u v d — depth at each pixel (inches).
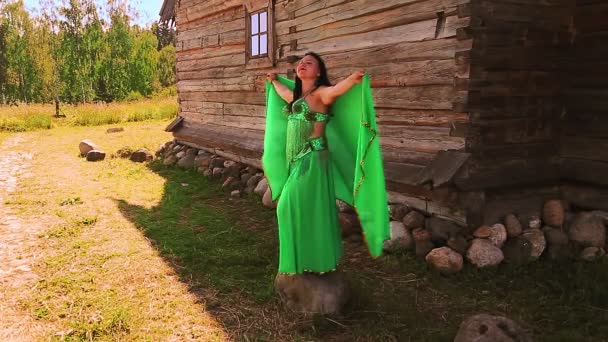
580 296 157.8
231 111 381.7
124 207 280.1
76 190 321.7
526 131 202.4
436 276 175.5
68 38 2159.2
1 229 237.6
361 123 136.6
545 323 143.7
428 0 202.5
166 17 498.0
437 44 199.8
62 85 2146.9
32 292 166.9
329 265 147.4
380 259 192.1
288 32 304.7
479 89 187.0
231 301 160.6
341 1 254.8
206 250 208.8
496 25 187.3
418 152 214.5
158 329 142.2
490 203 193.9
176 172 382.6
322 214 146.0
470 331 115.6
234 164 354.0
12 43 2128.4
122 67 2177.7
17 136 626.2
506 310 152.4
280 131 161.6
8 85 2126.0
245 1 349.1
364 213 141.0
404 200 220.7
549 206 200.2
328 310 146.9
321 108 146.6
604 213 194.5
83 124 786.8
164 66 2413.9
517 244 186.1
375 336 136.7
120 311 150.8
